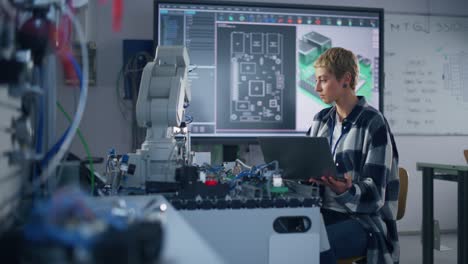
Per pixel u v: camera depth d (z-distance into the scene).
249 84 3.23
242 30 3.21
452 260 3.11
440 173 2.60
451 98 3.84
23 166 0.92
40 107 1.00
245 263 1.20
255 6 3.22
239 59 3.22
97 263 0.44
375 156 1.68
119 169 1.45
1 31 0.76
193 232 0.68
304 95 3.29
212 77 3.19
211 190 1.21
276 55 3.25
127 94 3.20
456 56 3.86
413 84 3.78
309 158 1.45
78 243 0.44
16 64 0.71
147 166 1.42
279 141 1.54
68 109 1.35
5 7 0.78
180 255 0.54
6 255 0.47
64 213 0.48
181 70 1.56
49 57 1.04
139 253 0.47
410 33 3.77
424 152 3.80
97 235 0.46
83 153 2.72
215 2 3.17
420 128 3.79
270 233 1.21
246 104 3.22
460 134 3.86
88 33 3.22
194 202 1.17
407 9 3.77
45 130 1.06
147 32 3.35
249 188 1.28
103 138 3.26
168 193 1.25
